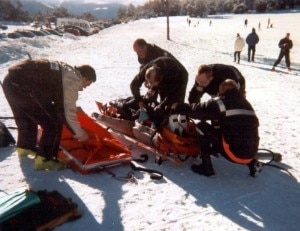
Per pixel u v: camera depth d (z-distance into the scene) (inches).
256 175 189.0
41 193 150.3
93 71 181.5
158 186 175.5
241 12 4781.0
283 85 486.6
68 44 917.2
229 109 171.3
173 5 5036.9
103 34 1637.6
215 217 153.5
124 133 225.8
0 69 459.5
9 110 284.7
